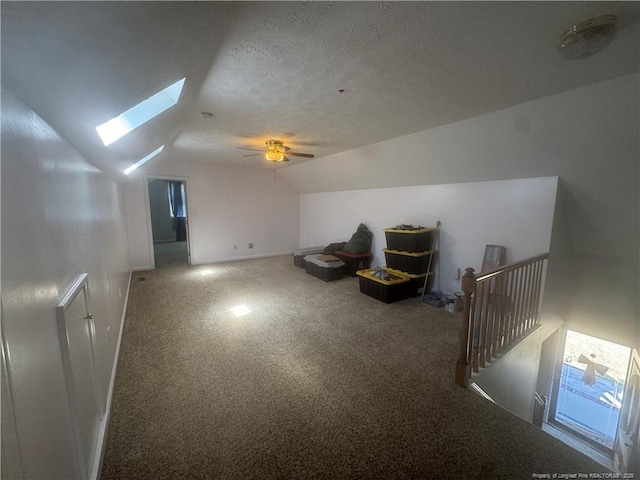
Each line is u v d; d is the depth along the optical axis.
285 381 2.20
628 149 2.16
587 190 2.67
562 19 1.27
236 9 1.16
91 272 1.82
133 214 5.53
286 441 1.65
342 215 5.97
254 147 4.26
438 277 4.12
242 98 2.24
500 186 3.29
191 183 6.01
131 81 1.23
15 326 0.77
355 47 1.51
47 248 1.09
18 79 0.80
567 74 1.80
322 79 1.90
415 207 4.40
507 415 1.86
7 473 0.67
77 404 1.22
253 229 6.84
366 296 4.20
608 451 3.36
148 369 2.34
